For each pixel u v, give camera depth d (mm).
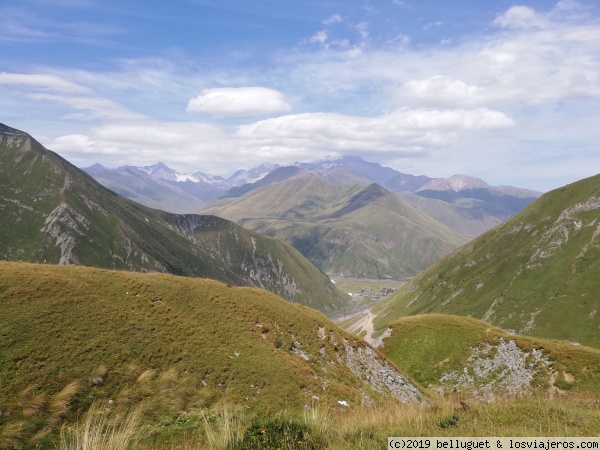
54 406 20297
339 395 34844
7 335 24578
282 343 41719
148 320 33188
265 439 13078
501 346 68000
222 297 44094
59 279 33562
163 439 18750
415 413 16734
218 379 29547
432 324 80750
